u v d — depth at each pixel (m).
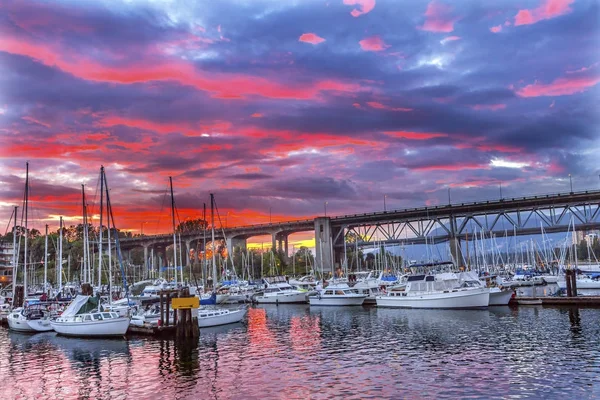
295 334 58.31
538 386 33.22
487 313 70.44
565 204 160.75
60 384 38.25
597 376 34.94
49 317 68.38
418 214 181.50
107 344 53.97
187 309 55.03
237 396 33.69
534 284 124.38
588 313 66.62
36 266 185.25
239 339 55.69
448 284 79.19
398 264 185.75
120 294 91.62
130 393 35.22
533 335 51.03
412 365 40.16
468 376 36.19
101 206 74.62
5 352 51.53
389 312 77.06
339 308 87.44
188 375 39.53
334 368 40.09
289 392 34.03
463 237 183.75
